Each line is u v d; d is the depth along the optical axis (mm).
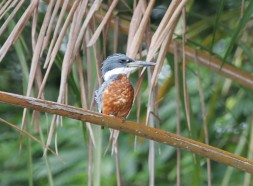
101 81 8539
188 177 16484
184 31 8680
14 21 9711
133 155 16266
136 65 8875
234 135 15914
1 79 17359
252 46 15359
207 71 15828
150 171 7777
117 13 10227
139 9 7625
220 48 16812
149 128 6887
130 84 8758
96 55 8219
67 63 7219
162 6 17578
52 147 16531
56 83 17516
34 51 7270
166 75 15484
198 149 7031
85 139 8773
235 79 10703
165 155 16422
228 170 12945
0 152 16922
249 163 7062
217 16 8625
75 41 7344
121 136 17031
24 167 16719
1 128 17266
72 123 16703
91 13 7438
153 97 8188
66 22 7371
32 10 7469
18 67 17359
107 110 8648
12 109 17562
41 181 16391
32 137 6926
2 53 7148
